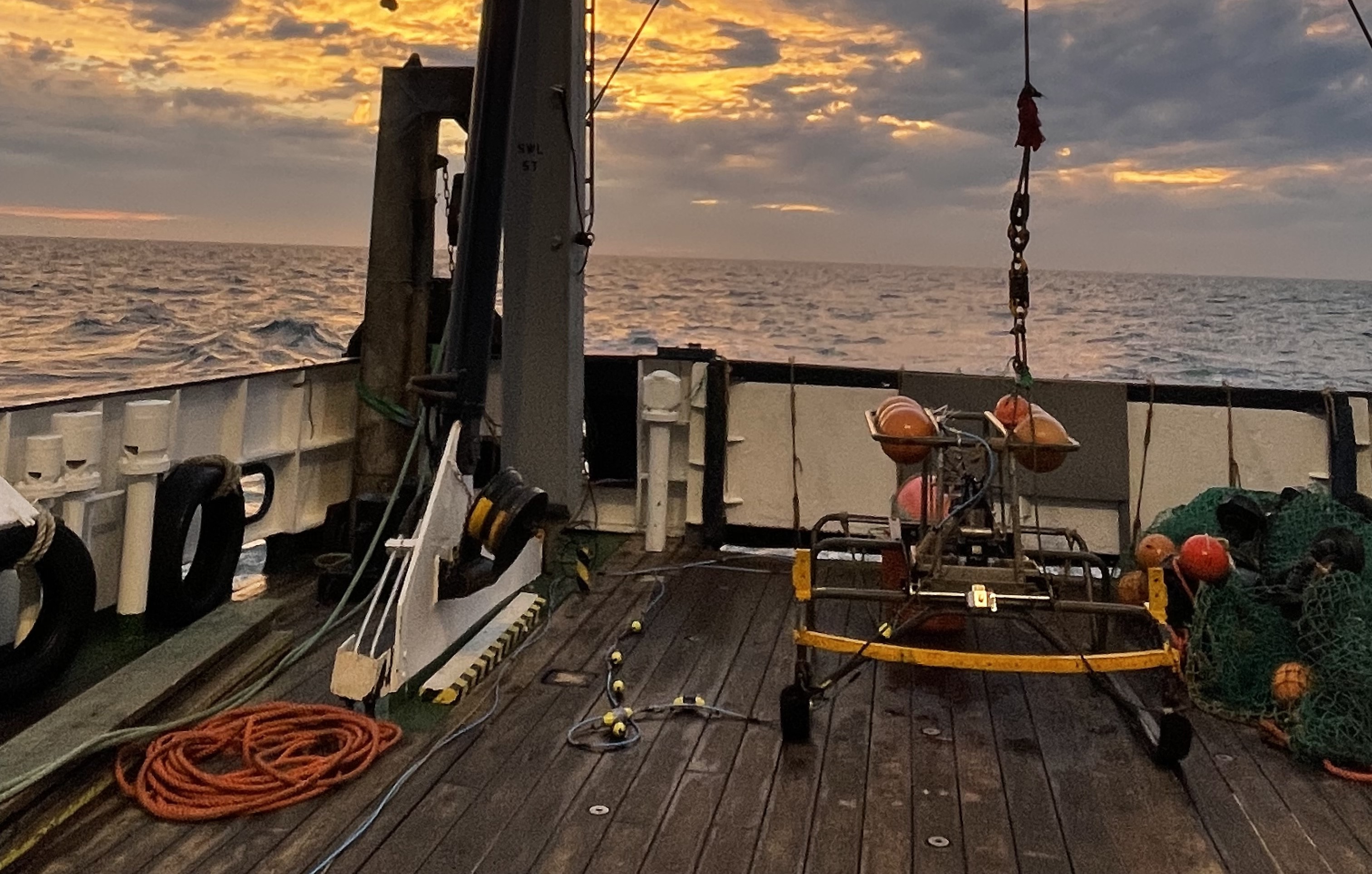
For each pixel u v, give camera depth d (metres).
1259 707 3.75
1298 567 3.80
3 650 3.87
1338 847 2.90
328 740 3.35
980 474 4.32
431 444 4.13
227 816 2.86
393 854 2.72
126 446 4.12
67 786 2.91
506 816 2.94
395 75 5.33
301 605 4.81
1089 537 5.72
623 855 2.75
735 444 6.12
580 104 5.76
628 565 5.71
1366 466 5.57
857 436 6.00
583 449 6.32
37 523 3.48
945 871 2.72
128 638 4.12
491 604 4.39
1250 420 5.66
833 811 3.03
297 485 5.50
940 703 3.89
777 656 4.36
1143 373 43.19
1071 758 3.44
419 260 5.39
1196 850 2.87
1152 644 4.33
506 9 4.14
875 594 3.54
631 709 3.64
